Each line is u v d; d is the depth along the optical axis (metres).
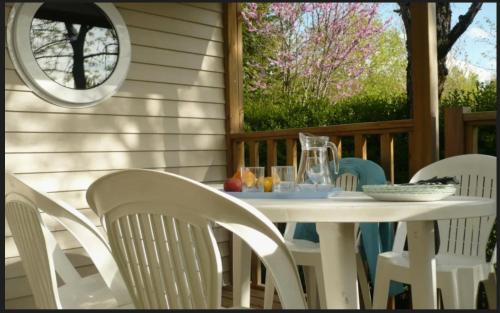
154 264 1.36
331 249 1.66
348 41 7.39
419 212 1.55
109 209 1.40
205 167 4.41
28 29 3.45
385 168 3.23
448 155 2.95
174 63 4.22
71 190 3.64
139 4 4.02
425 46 2.99
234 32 4.56
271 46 7.61
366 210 1.54
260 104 7.39
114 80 3.85
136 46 4.00
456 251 2.57
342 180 3.22
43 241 1.83
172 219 1.28
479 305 4.23
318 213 1.55
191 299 1.31
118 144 3.89
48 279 1.88
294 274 1.32
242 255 2.75
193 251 1.27
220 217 1.22
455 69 6.95
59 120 3.60
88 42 3.73
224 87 4.55
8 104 3.36
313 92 7.49
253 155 4.27
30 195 1.82
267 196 1.95
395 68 7.20
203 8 4.42
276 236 1.28
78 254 3.70
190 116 4.32
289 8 7.53
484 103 5.17
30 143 3.46
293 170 2.09
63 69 3.60
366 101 5.89
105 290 2.12
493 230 3.83
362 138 3.38
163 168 4.14
